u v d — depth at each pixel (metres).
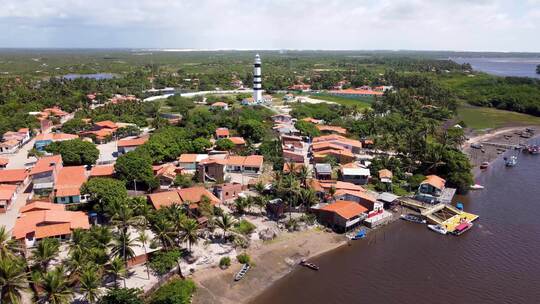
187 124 180.00
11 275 56.62
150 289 69.94
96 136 165.62
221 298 71.81
